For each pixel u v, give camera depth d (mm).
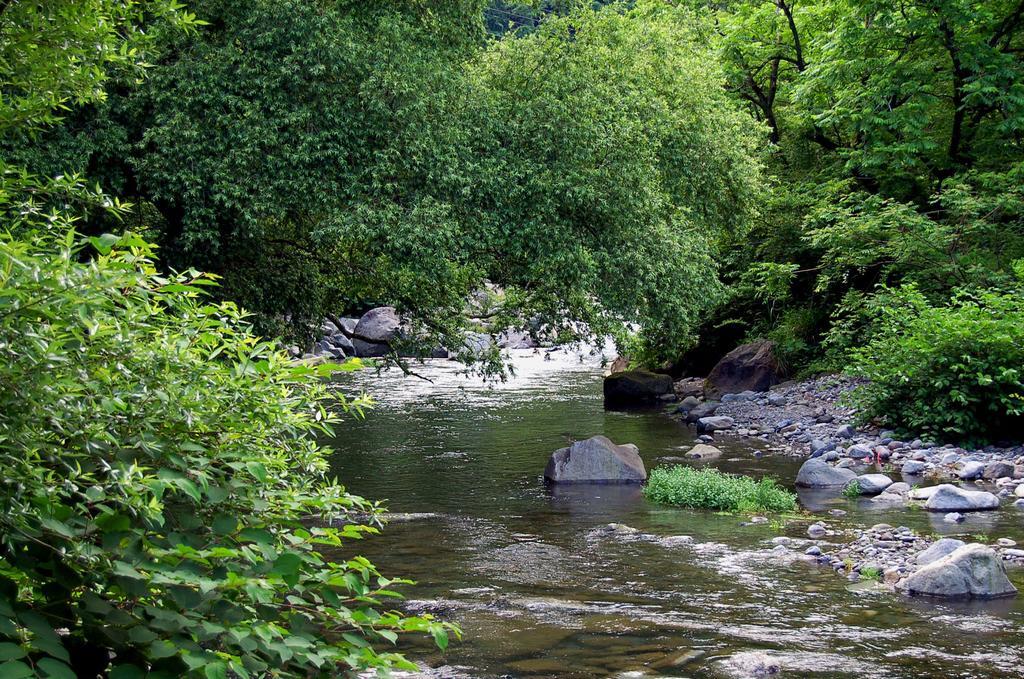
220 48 14211
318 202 13977
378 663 4023
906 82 24156
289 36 13953
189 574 3629
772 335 27297
